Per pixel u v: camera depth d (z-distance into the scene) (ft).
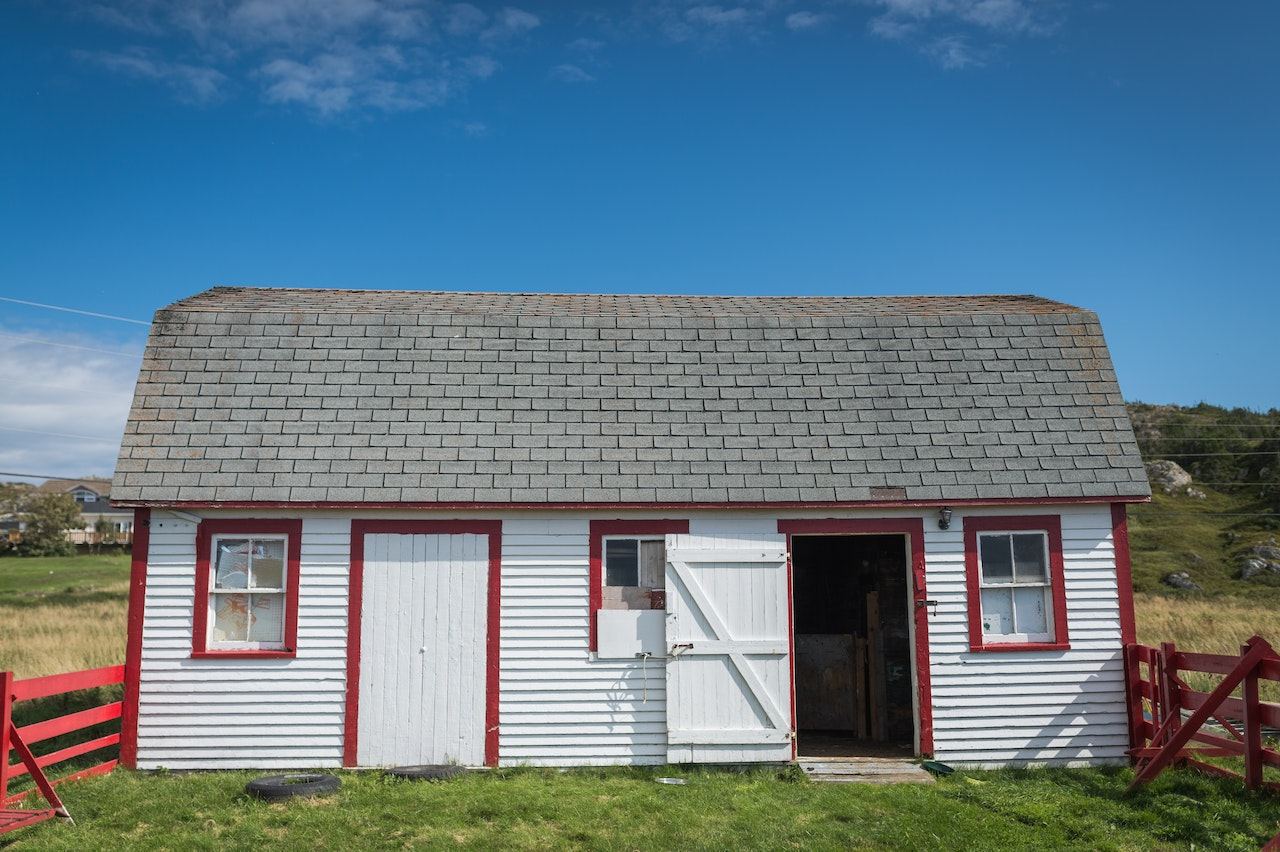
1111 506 43.86
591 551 42.19
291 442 42.63
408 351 46.80
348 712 40.63
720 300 57.62
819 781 39.01
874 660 48.83
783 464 43.47
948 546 43.19
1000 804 35.24
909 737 47.85
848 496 42.50
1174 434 251.19
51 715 50.14
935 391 46.73
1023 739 42.22
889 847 30.99
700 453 43.68
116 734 39.83
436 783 37.65
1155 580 148.36
